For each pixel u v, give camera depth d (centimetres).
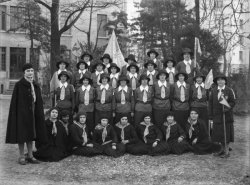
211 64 1727
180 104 1026
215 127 941
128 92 1028
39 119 873
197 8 1258
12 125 849
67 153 945
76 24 3116
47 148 920
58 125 941
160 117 1020
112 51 1281
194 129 988
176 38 2016
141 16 2383
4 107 2039
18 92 859
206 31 1694
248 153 974
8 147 1062
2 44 3200
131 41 2666
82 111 1005
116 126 999
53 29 1753
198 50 1184
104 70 1106
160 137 981
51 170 834
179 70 1109
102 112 1016
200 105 1025
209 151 974
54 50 1756
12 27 3203
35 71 2556
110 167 858
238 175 793
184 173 812
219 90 942
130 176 801
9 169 835
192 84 1041
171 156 948
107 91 1020
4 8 2753
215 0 1127
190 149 980
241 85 1728
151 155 947
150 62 1091
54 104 1084
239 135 1238
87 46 2580
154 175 804
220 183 751
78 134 954
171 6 2167
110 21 2748
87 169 844
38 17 2609
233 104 936
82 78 1024
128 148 963
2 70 3228
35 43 3094
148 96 1020
